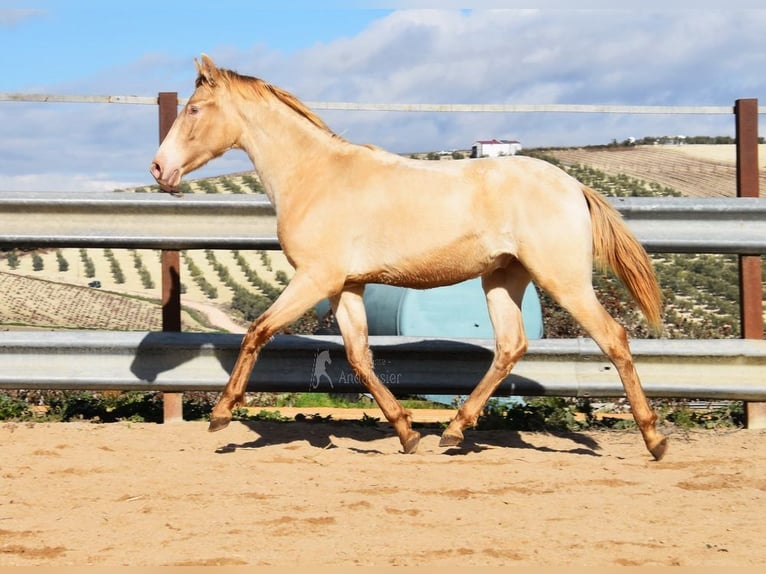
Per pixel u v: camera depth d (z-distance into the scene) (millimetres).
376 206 7633
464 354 9164
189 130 8008
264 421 9352
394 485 6590
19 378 9148
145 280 41000
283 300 7680
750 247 9141
